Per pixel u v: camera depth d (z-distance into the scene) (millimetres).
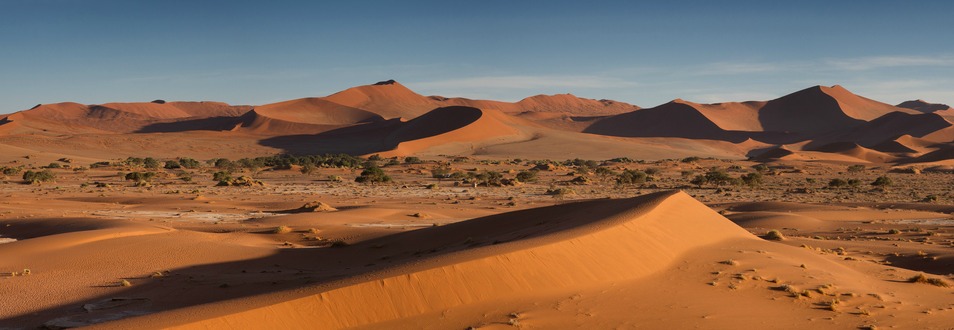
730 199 95000
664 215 31594
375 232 46125
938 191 115812
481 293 20031
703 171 190000
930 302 22078
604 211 34344
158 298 24172
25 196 80938
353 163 192000
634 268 24047
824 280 24094
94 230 40250
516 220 38062
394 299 18859
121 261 32094
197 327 15836
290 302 17656
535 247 22797
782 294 21891
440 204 79438
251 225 53094
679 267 25281
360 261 33688
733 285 22688
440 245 36000
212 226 52562
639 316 19000
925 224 58094
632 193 105562
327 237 44906
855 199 96438
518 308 19312
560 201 86938
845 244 41938
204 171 167000
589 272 22688
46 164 180750
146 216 60938
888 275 27703
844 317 19500
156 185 113375
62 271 29688
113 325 16328
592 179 145250
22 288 26203
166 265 31578
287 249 37219
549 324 18172
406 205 76562
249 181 114750
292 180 137875
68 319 20797
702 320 18812
